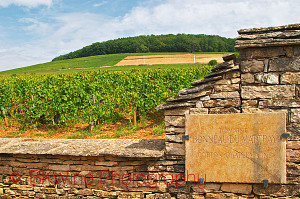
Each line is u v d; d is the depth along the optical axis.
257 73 4.23
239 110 4.32
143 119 11.34
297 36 3.96
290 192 4.24
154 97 11.35
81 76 14.75
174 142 4.58
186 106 4.49
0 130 11.45
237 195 4.41
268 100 4.20
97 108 10.63
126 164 4.79
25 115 12.54
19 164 5.26
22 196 5.30
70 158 4.99
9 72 61.44
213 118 4.32
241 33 4.35
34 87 13.39
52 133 10.38
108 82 13.09
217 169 4.36
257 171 4.23
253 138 4.21
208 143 4.36
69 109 11.14
